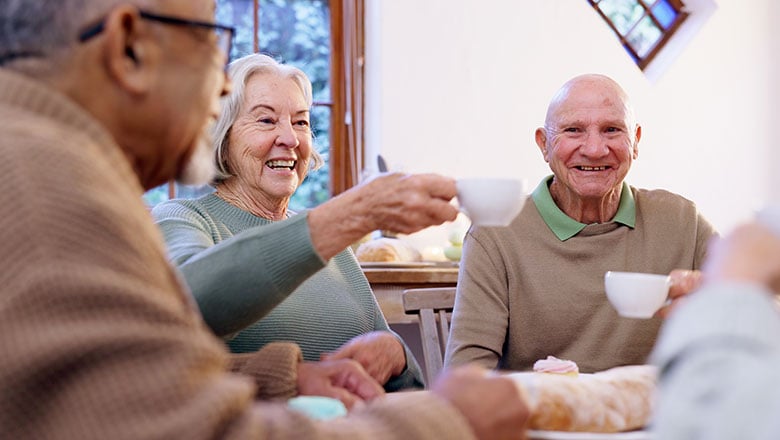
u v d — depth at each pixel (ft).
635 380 4.21
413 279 10.06
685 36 14.06
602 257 7.37
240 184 6.88
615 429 3.96
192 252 5.64
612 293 4.70
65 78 2.93
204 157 3.58
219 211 6.74
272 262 4.50
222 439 2.43
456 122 12.55
